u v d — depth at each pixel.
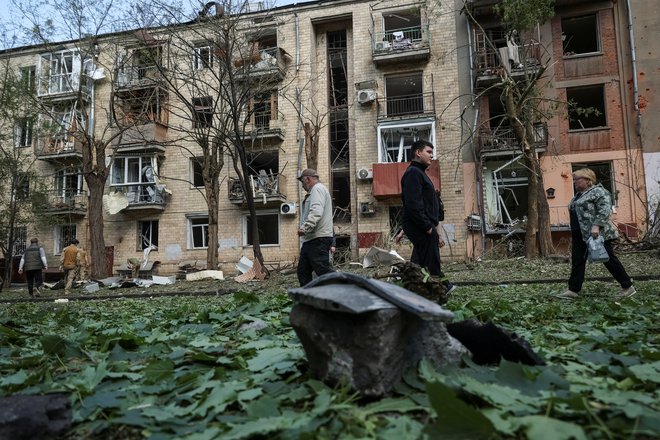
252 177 21.83
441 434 1.45
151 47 16.75
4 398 1.86
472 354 2.38
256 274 14.57
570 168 18.67
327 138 21.75
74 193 24.00
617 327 3.56
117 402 1.98
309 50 21.72
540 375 1.95
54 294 15.20
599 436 1.49
